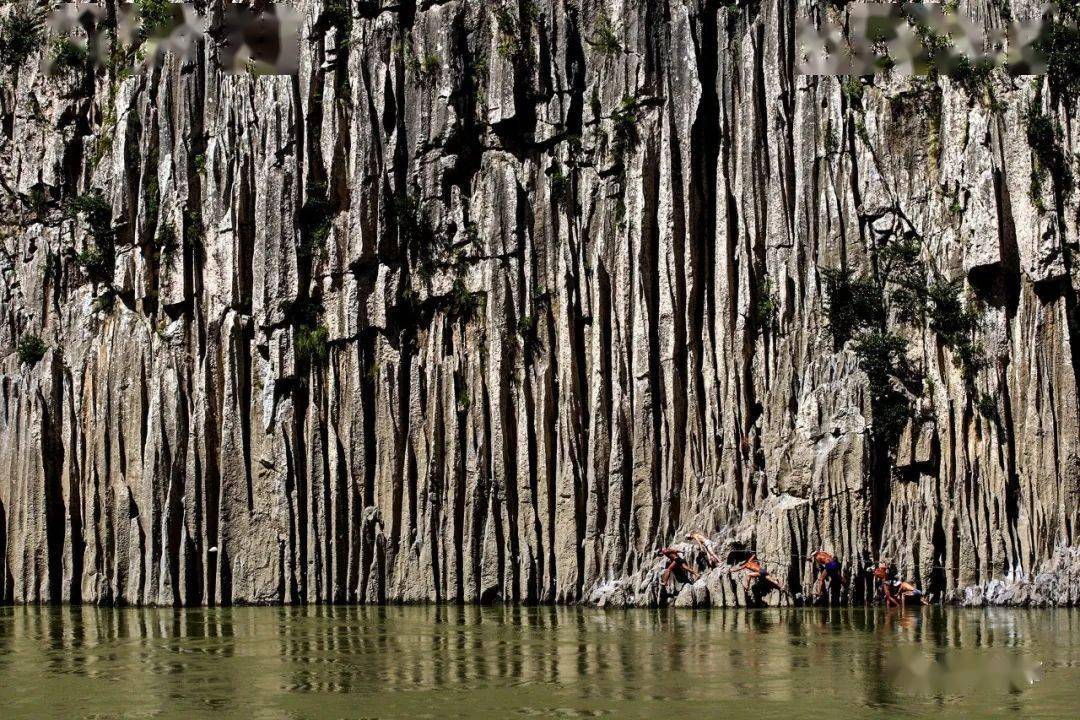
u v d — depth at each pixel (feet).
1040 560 189.98
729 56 222.07
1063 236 200.64
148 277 240.53
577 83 227.61
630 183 217.56
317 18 236.22
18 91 262.88
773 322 212.43
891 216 211.20
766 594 191.83
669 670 124.16
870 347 199.82
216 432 230.68
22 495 239.50
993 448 195.52
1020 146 202.69
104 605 227.20
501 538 214.07
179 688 118.21
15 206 261.03
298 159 233.35
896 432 198.18
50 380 241.14
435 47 231.71
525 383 218.18
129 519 230.48
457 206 228.43
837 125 215.31
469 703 107.96
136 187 245.04
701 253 216.95
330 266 229.86
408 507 220.43
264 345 229.86
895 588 191.11
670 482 207.72
